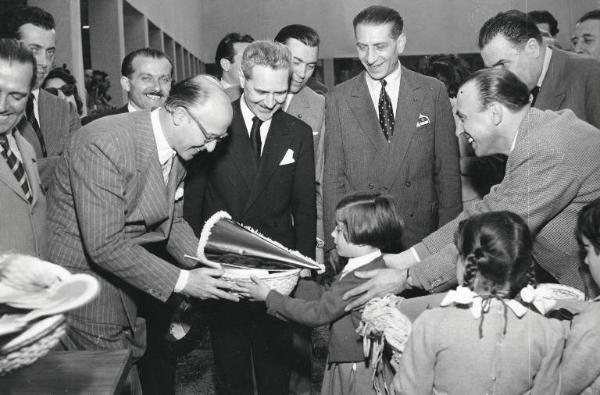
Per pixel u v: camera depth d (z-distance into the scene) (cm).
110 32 930
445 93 330
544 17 523
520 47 287
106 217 231
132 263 236
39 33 311
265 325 298
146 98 357
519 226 192
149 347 309
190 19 1547
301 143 304
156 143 239
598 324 185
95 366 176
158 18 1173
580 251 237
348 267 250
